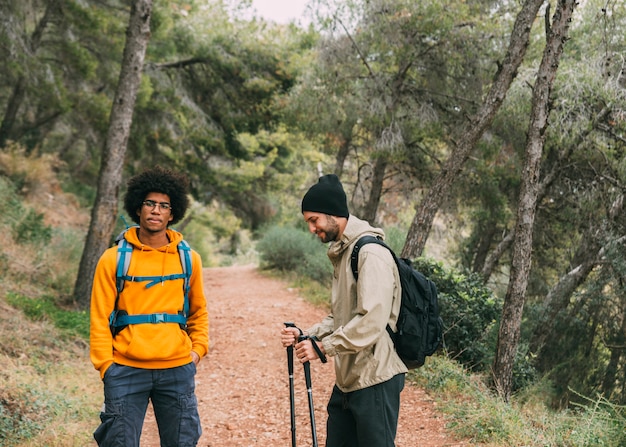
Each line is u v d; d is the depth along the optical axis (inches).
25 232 489.4
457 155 352.8
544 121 277.3
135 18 406.0
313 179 973.8
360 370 119.5
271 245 700.0
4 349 276.8
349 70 525.7
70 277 447.2
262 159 929.5
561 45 274.5
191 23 671.8
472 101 504.4
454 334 324.2
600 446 202.2
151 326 127.8
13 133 769.6
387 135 511.2
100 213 402.0
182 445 130.0
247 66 664.4
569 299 463.2
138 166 775.1
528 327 445.7
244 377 308.2
